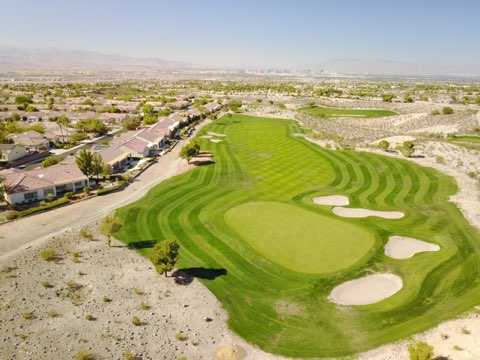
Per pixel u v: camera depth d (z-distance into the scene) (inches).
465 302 1374.3
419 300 1392.7
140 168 3100.4
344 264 1642.5
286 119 6038.4
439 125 4992.6
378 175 2918.3
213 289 1480.1
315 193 2534.5
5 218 2100.1
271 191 2578.7
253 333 1248.8
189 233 1934.1
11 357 1121.4
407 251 1754.4
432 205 2297.0
